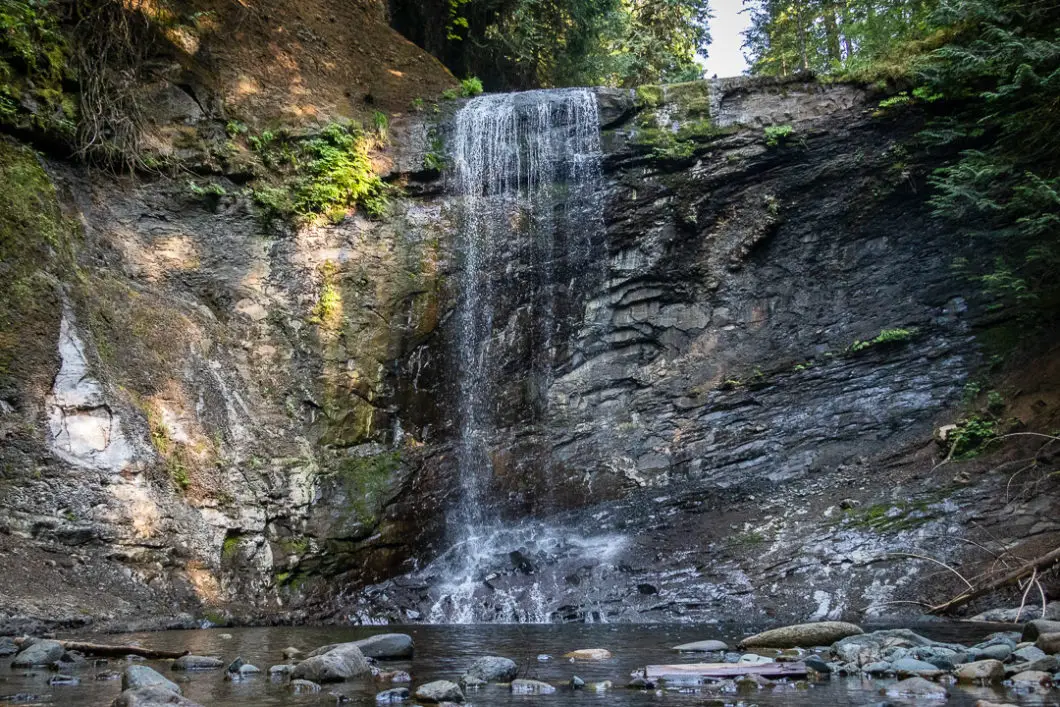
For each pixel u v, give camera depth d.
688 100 15.01
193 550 10.08
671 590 10.80
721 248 14.84
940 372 13.44
